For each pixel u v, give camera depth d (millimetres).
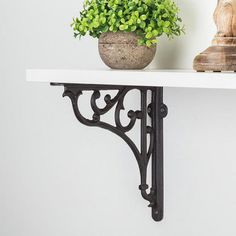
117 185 1422
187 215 1292
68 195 1517
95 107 1195
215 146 1239
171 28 1137
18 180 1624
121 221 1417
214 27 1183
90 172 1471
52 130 1537
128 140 1280
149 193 1347
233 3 1049
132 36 1109
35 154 1578
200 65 1046
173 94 1298
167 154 1317
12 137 1628
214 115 1236
